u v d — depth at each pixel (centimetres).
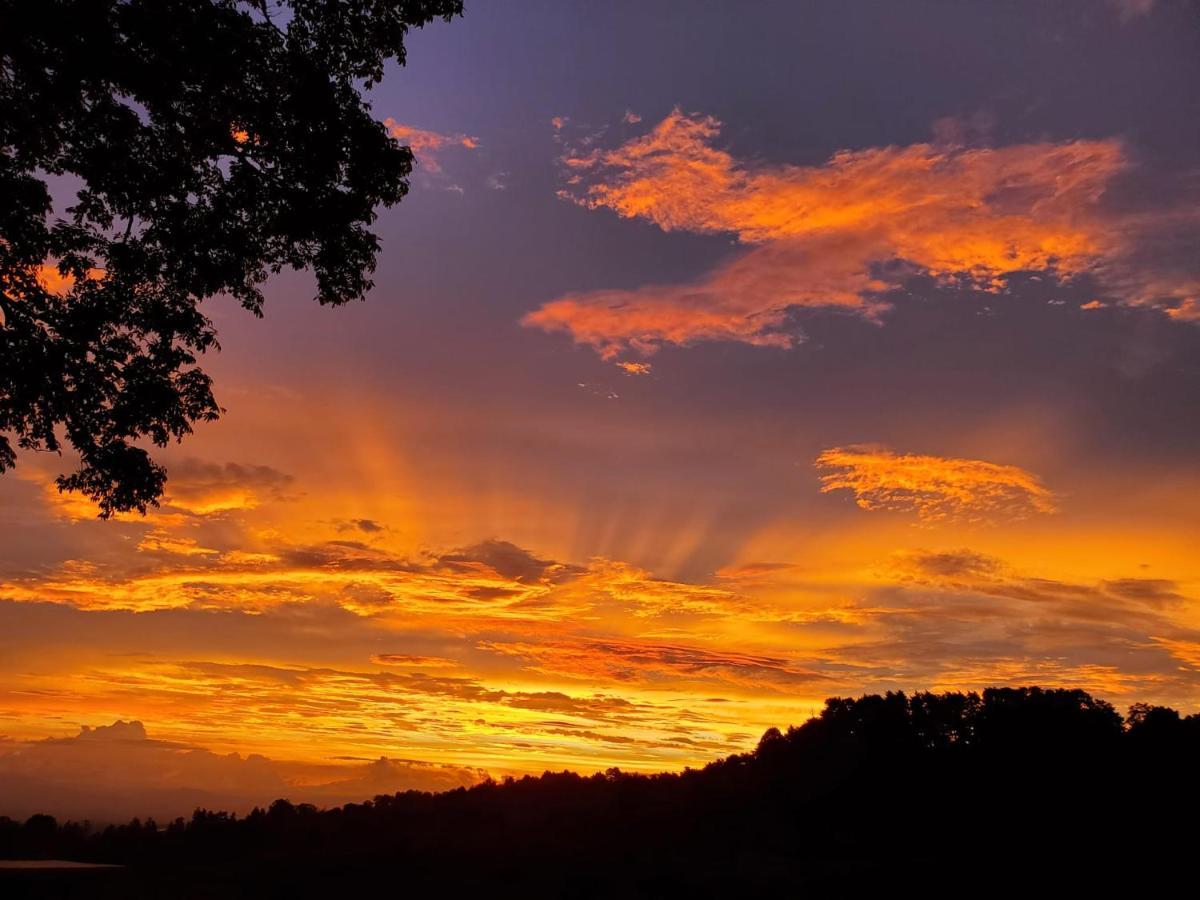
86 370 1573
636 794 7331
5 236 1497
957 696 7388
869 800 6353
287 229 1579
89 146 1505
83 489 1638
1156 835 4828
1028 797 5638
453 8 1557
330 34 1534
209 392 1670
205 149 1537
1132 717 6412
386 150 1573
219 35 1438
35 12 1330
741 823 6097
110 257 1551
